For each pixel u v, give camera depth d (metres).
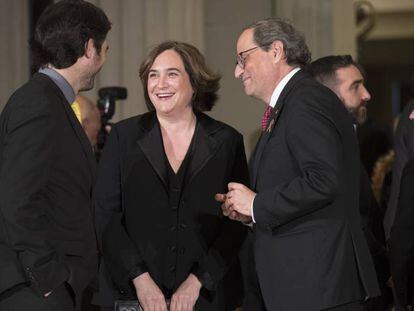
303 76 4.76
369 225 5.78
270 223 4.52
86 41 4.77
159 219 5.17
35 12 9.29
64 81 4.77
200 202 5.20
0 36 8.97
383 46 21.67
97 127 6.81
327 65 6.26
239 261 5.34
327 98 4.60
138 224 5.17
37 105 4.46
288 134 4.55
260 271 4.70
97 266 4.87
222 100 8.87
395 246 5.46
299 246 4.54
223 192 5.23
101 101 7.14
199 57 5.29
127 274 5.05
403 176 5.52
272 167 4.64
